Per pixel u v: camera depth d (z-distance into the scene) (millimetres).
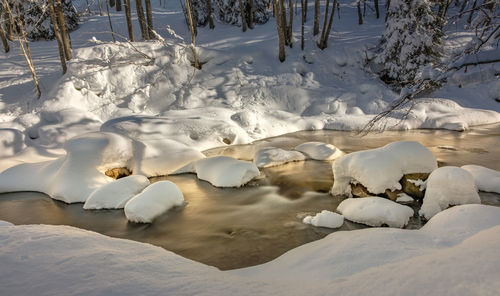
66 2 20250
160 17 22156
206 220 6258
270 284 2410
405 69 15492
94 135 8703
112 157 8586
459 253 2357
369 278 2215
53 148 10336
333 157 10102
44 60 16281
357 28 20281
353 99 15719
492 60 5379
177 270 2756
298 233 5543
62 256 2891
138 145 9492
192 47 15672
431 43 14805
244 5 20438
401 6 15797
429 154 6727
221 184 8133
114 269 2627
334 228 5629
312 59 17625
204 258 4812
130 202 6488
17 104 13031
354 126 14047
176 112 13023
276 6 16312
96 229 6051
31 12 18844
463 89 16172
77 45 18297
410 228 5430
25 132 11219
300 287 2271
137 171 8914
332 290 2107
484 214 4105
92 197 7090
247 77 16188
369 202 5898
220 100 14977
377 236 3865
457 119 13617
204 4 21125
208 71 16219
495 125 13594
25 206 7266
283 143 12164
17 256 2867
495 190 6586
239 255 4867
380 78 17250
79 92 13383
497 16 5863
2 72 14922
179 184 8406
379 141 12023
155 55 15625
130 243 3680
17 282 2357
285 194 7527
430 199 5727
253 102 15195
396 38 15734
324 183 8133
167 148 9773
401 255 3141
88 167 7977
